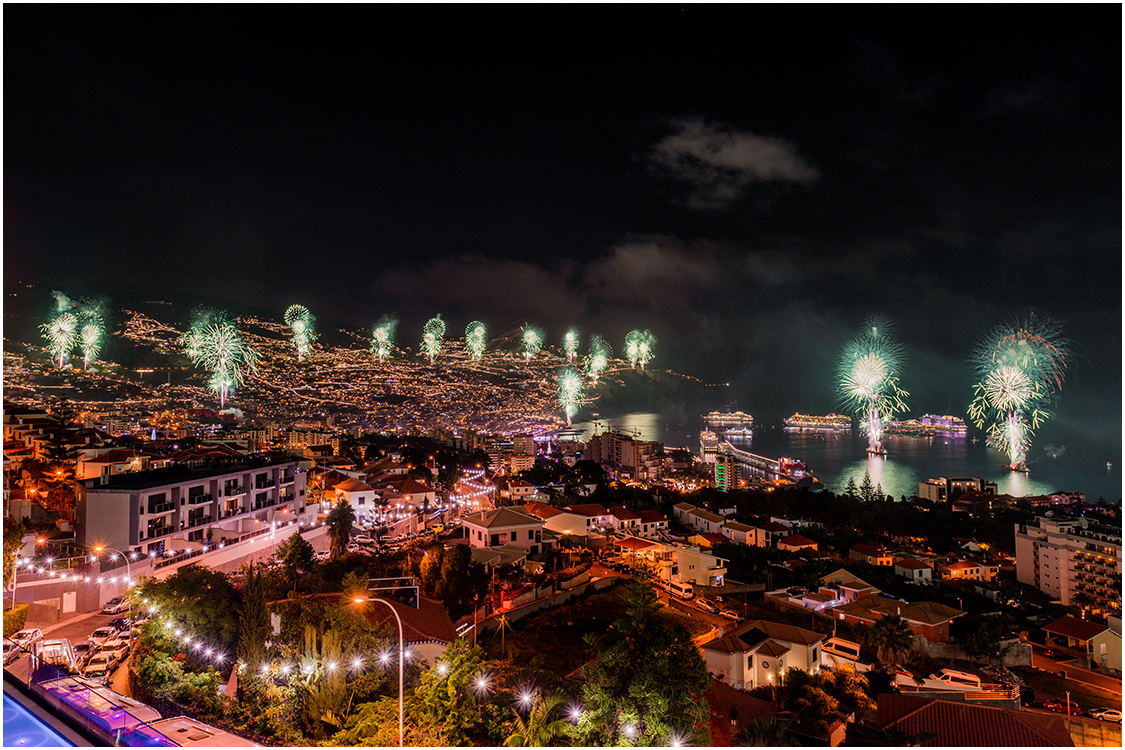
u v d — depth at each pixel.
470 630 52.22
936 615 77.25
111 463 82.75
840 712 48.66
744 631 59.59
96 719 27.97
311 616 39.66
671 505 139.00
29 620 52.34
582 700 34.44
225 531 73.12
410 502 115.50
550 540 87.31
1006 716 44.53
